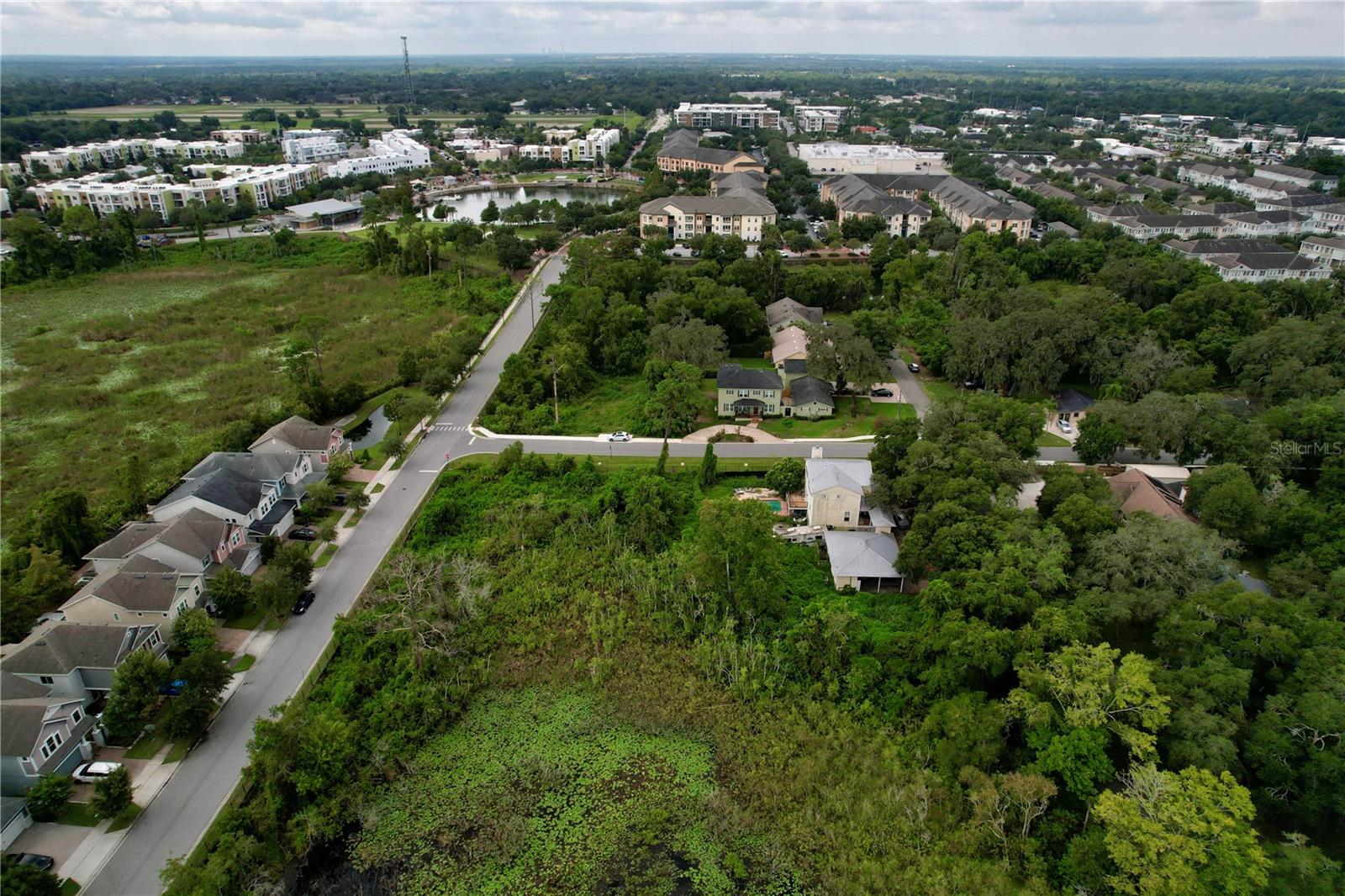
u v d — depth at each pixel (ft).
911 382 463.01
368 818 204.54
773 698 239.50
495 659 256.52
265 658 249.34
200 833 192.44
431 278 637.71
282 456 334.03
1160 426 344.28
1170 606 232.12
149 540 271.69
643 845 199.41
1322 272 611.06
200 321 543.39
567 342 463.42
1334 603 237.45
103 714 211.61
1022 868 189.47
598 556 303.07
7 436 385.09
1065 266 597.52
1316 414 332.19
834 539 298.56
